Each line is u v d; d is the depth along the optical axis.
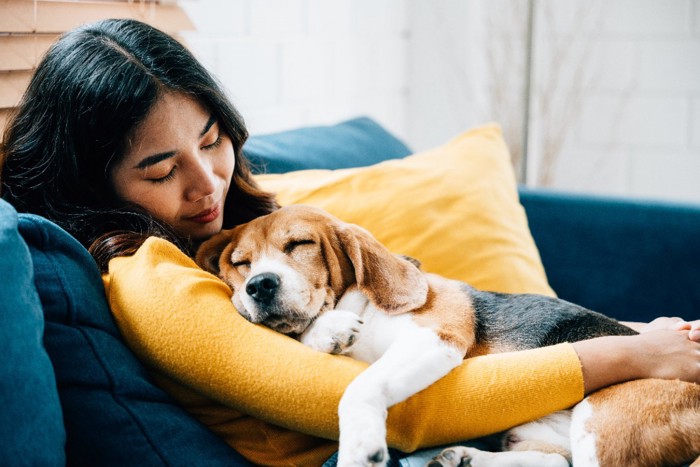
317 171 1.60
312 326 1.09
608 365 1.05
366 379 0.97
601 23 3.19
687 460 1.00
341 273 1.17
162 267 1.04
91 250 1.11
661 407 1.01
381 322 1.15
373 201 1.49
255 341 1.00
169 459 0.96
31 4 1.44
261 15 2.30
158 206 1.15
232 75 2.21
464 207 1.54
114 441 0.94
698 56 3.07
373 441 0.89
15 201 1.17
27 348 0.83
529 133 3.20
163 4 1.82
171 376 1.02
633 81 3.18
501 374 1.03
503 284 1.47
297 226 1.16
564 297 1.85
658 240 1.78
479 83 3.33
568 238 1.85
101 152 1.12
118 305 1.04
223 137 1.23
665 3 3.07
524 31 3.26
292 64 2.48
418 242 1.47
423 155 1.66
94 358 0.95
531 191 1.89
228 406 1.03
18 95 1.42
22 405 0.80
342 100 2.79
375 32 2.95
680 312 1.77
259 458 1.05
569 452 1.07
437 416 1.00
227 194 1.35
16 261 0.86
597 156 3.29
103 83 1.09
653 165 3.21
